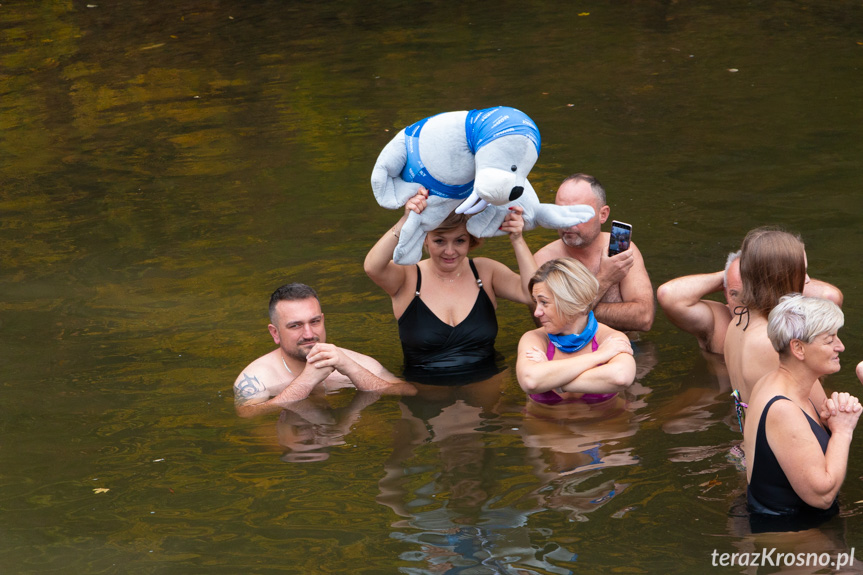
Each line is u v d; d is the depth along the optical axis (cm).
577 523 684
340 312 1167
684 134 1806
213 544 683
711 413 866
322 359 948
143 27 3203
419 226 888
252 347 1068
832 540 642
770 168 1571
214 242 1417
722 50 2498
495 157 808
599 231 1107
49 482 784
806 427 656
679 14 3008
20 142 2002
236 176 1731
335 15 3275
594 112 2006
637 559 634
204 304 1196
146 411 918
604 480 747
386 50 2734
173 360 1039
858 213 1337
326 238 1414
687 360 1000
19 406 930
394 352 1067
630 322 1050
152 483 779
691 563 625
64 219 1538
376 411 914
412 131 866
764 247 753
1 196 1656
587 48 2631
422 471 782
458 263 1019
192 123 2091
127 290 1248
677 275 1170
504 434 848
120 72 2603
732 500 703
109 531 706
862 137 1698
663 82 2223
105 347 1076
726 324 1007
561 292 912
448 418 891
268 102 2242
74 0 3581
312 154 1838
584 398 918
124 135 2023
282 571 644
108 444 851
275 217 1513
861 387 878
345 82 2398
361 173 1709
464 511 711
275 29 3106
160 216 1536
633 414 876
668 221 1365
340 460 810
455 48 2717
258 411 916
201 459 819
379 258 986
